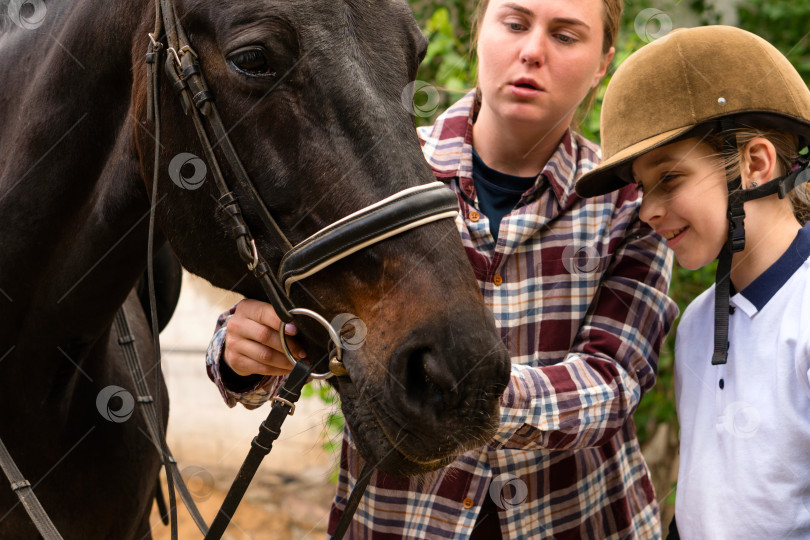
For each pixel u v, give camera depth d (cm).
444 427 105
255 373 128
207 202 122
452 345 104
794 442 121
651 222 135
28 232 140
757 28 341
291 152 113
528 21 137
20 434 149
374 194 109
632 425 158
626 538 148
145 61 124
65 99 136
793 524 120
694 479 133
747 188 129
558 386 130
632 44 269
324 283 113
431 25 291
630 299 142
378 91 112
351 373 110
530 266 144
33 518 131
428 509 141
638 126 131
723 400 131
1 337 144
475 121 160
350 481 151
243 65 112
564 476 143
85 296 144
